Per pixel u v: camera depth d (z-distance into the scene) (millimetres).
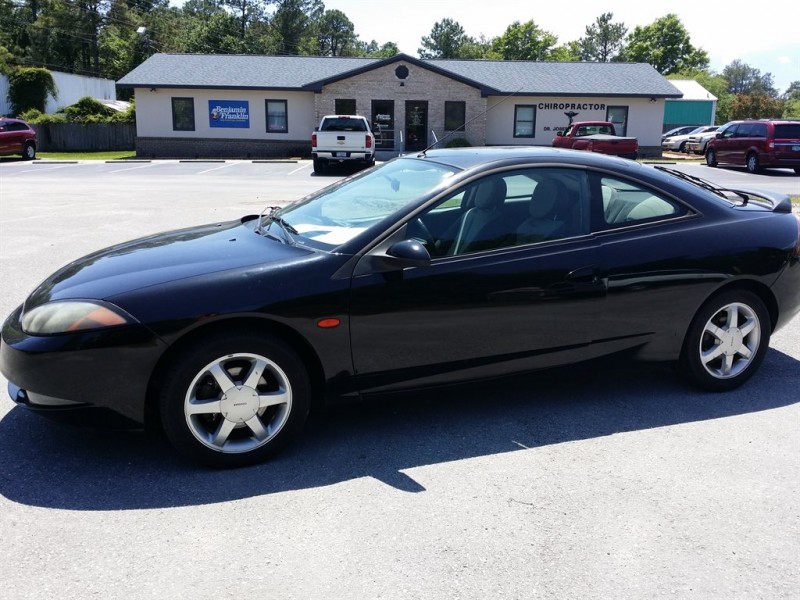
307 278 3412
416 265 3467
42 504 3055
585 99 32094
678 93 32031
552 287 3807
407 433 3809
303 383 3477
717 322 4301
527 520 2969
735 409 4117
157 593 2484
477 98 31297
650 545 2803
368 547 2770
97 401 3199
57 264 7781
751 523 2959
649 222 4094
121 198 14555
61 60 71500
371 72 30859
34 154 29438
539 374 3969
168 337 3191
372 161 23719
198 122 32438
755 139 22156
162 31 79125
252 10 82625
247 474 3352
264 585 2537
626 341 4062
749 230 4254
